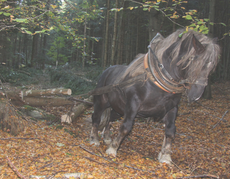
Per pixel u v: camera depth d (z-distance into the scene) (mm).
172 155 4270
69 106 6469
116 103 3691
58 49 24359
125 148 4316
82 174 2688
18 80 12320
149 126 6141
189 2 16656
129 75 3334
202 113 8219
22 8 3814
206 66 2588
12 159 2959
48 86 10328
